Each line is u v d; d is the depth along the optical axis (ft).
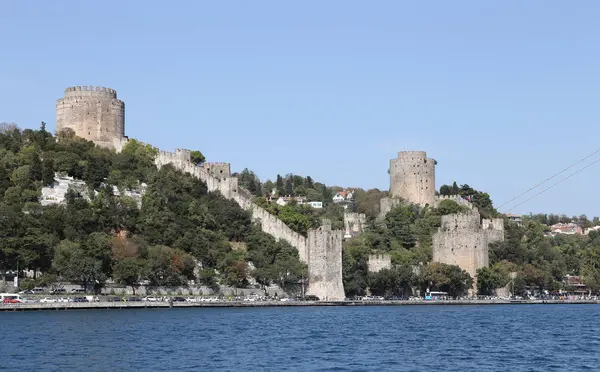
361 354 401.49
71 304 638.12
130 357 375.25
